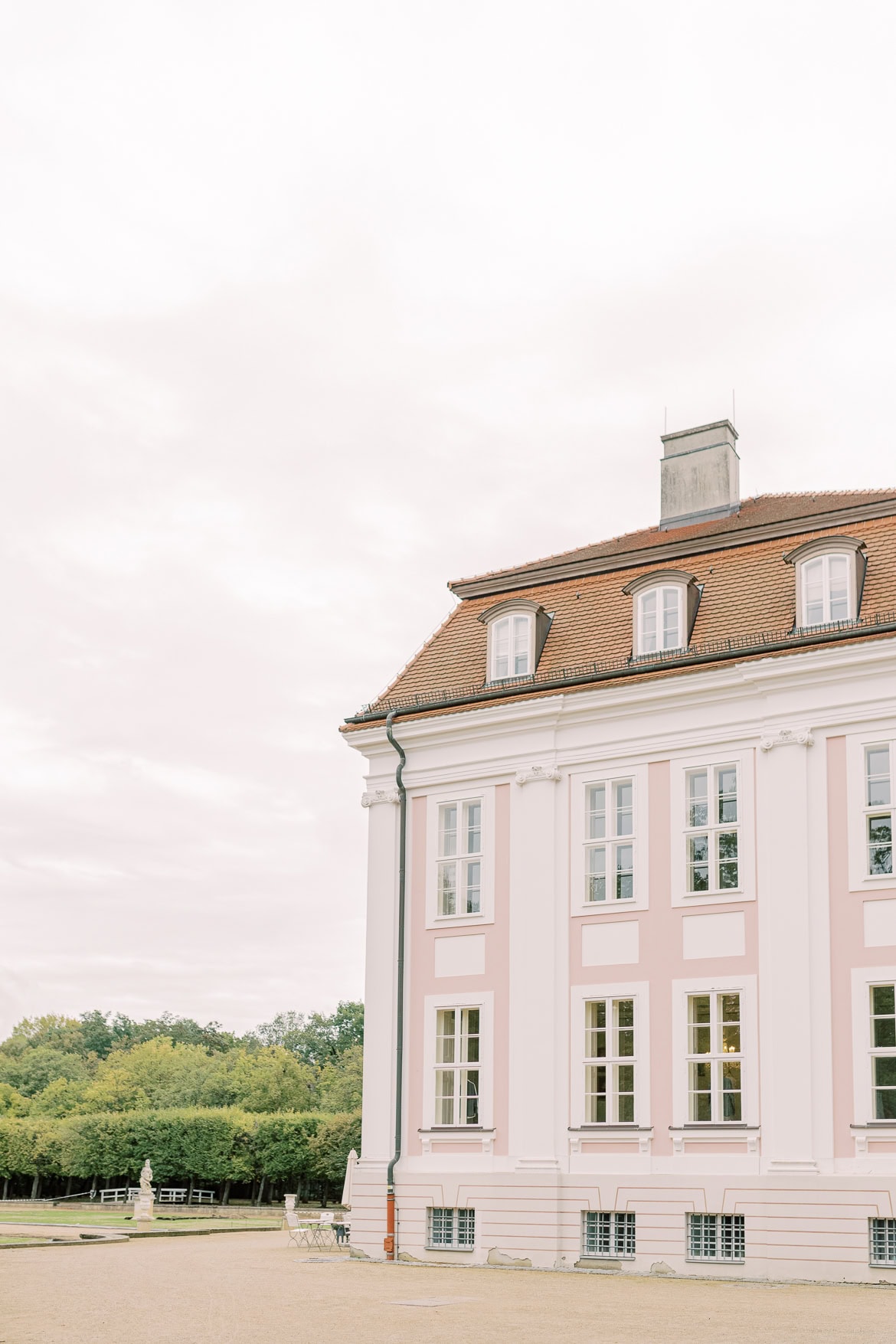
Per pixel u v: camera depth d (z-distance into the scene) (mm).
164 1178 61562
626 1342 15016
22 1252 29734
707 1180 25656
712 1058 26203
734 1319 17469
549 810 29188
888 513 27922
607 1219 26812
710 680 27422
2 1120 71188
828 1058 24953
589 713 29062
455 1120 29234
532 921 28859
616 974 27688
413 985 30281
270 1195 62969
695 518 33688
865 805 25562
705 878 27312
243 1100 99750
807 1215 24406
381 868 31328
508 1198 27672
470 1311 18172
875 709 25656
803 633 26906
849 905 25312
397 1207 29062
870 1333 16078
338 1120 59000
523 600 30781
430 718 30891
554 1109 27688
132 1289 20828
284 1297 19906
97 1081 118938
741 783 27000
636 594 29500
